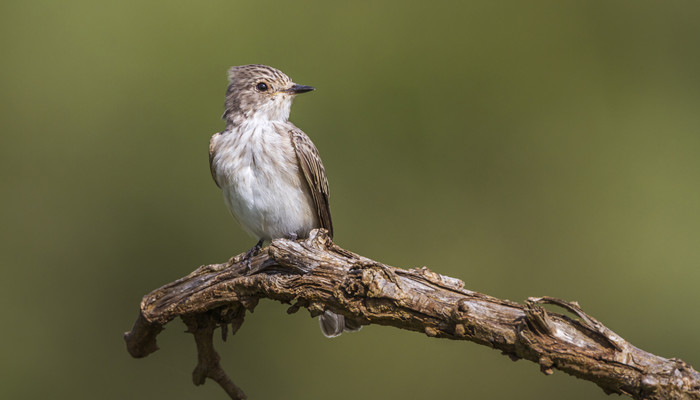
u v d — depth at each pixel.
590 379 5.91
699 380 5.56
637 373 5.70
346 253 7.55
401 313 6.80
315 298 7.45
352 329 9.55
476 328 6.37
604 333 5.88
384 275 6.91
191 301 8.39
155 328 8.87
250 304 8.10
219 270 8.37
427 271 6.92
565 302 6.02
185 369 15.25
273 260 7.96
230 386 9.03
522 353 6.18
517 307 6.36
